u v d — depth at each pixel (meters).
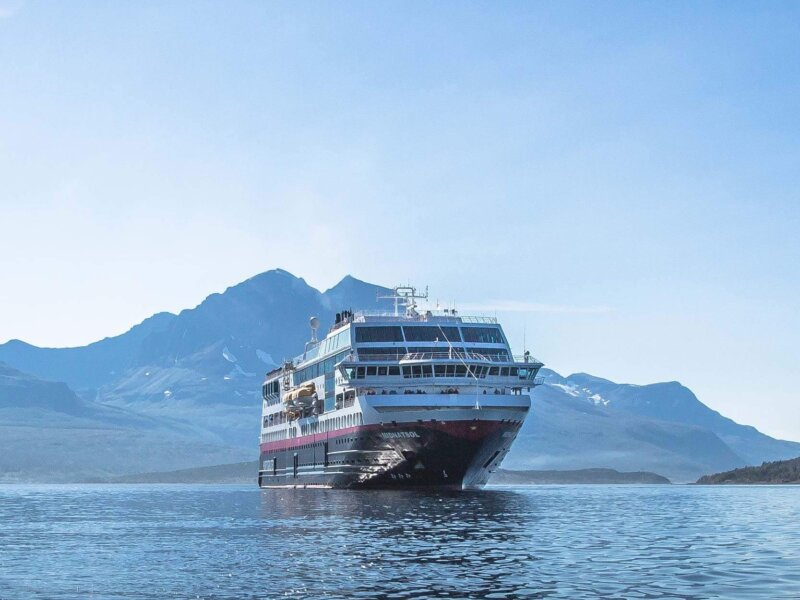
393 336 159.12
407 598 54.62
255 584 59.94
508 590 56.69
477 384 151.38
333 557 72.19
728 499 184.00
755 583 58.72
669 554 73.50
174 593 57.31
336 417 168.00
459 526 96.94
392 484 159.50
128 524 113.69
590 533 91.25
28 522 120.88
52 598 56.28
